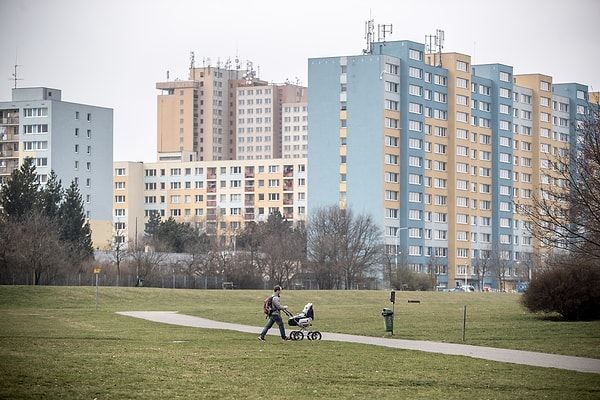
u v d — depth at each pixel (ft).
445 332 222.48
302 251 621.72
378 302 428.56
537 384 130.11
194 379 130.82
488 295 495.41
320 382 130.52
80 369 138.72
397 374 139.44
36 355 157.07
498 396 119.75
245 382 129.08
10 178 574.56
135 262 529.45
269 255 583.17
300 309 360.89
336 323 258.16
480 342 195.11
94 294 391.24
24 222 485.56
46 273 466.29
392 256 654.94
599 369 147.23
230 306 380.17
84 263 517.55
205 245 629.51
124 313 310.24
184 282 526.16
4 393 114.52
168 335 211.41
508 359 161.38
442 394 120.98
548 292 265.95
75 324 249.55
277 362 153.28
